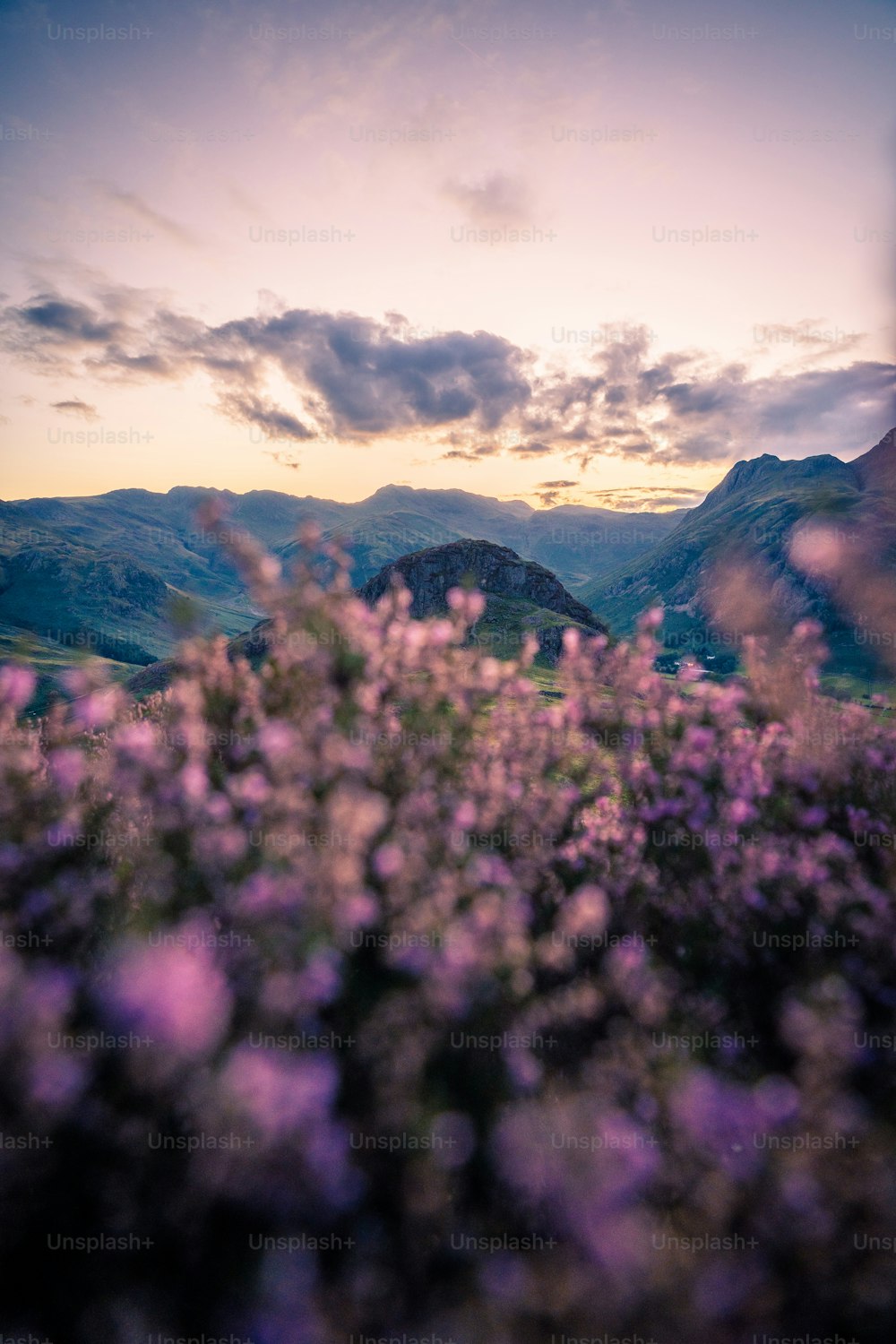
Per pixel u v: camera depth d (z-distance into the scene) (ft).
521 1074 9.65
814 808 16.08
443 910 10.85
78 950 10.41
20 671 12.37
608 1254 7.50
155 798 12.10
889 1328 7.29
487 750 15.78
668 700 17.24
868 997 12.30
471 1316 7.31
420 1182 8.44
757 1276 7.57
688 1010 11.80
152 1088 7.91
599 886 14.42
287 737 12.14
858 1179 8.37
